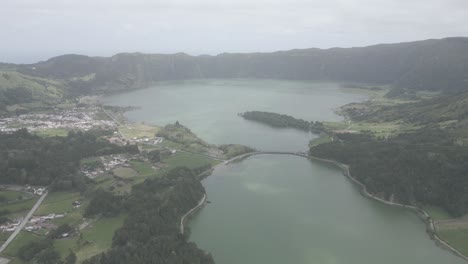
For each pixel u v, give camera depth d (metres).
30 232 183.62
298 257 172.50
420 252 178.62
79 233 183.12
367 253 176.88
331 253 176.25
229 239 187.12
